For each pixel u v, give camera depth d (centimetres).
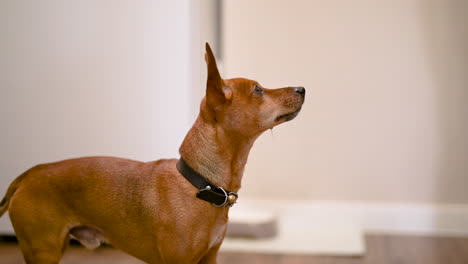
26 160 362
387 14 473
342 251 391
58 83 357
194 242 207
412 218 470
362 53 478
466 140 465
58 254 221
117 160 225
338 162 486
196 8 356
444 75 467
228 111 211
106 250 371
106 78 354
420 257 380
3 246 369
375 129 479
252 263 362
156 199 210
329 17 481
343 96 482
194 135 213
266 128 219
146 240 215
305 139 489
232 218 431
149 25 349
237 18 493
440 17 465
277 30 488
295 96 222
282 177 494
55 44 356
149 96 351
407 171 476
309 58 485
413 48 471
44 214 218
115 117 355
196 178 208
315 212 486
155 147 352
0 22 357
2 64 359
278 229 448
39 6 355
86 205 218
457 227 462
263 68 491
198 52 366
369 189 482
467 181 465
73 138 359
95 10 352
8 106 361
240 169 217
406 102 474
